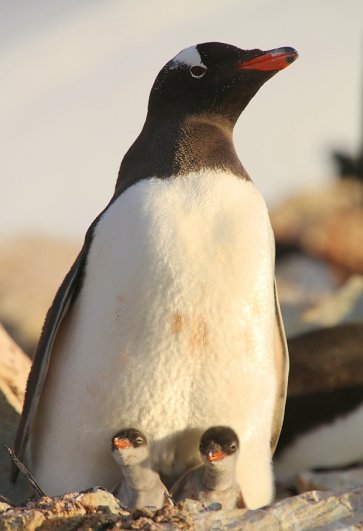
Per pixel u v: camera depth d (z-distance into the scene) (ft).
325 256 111.75
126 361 38.63
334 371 52.80
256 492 40.47
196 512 33.37
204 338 38.50
